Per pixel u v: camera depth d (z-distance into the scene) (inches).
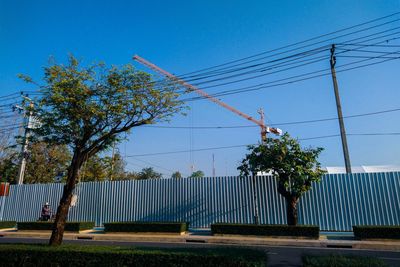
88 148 435.8
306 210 698.8
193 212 783.7
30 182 1314.0
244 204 748.6
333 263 221.6
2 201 982.4
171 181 823.1
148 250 307.6
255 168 661.3
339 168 910.4
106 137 434.9
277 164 626.8
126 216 838.5
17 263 322.7
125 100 421.7
